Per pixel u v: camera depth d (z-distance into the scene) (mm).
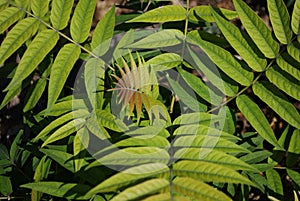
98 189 846
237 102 1045
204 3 1506
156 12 1065
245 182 860
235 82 1053
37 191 1011
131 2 1227
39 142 1126
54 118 1115
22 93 1381
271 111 1427
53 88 991
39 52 1005
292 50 1011
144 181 861
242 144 1091
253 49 1021
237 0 1001
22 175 1130
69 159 1022
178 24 1135
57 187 971
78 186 977
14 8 1032
